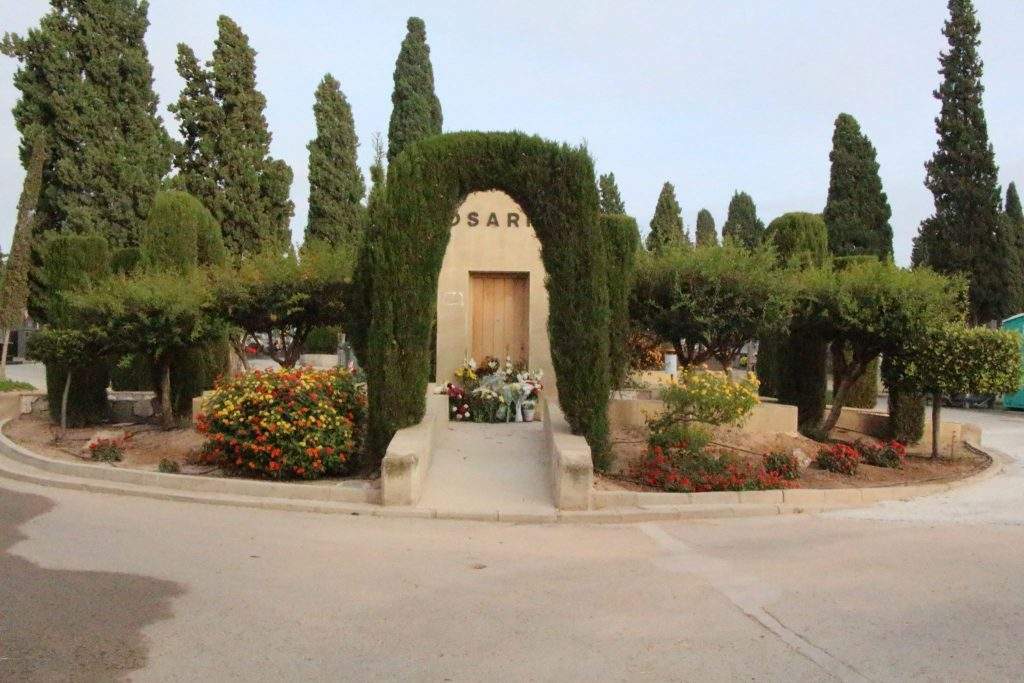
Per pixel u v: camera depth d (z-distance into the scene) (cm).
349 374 1218
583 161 1091
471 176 1102
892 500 1077
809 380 1591
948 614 590
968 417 2381
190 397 1614
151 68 2912
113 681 458
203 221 1795
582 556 754
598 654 507
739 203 5781
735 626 561
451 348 1587
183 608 584
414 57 2648
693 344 1425
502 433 1276
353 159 3391
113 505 951
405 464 939
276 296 1432
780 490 1031
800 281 1410
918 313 1356
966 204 3008
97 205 2780
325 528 848
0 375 2436
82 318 1427
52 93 2753
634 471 1098
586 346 1093
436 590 637
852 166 3153
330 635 535
